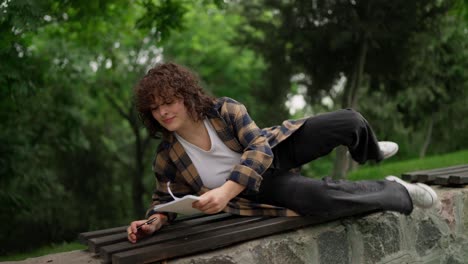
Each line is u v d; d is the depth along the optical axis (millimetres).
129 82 11430
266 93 8250
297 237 2107
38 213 7840
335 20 6164
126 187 13125
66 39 6688
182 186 2135
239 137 1997
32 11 3252
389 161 11000
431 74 7895
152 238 1905
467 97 9352
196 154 2041
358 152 2332
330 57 6602
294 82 7641
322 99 7586
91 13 4738
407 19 6059
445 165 6227
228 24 11352
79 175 11461
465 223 2877
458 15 6617
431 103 9047
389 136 9789
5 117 5789
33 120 7617
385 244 2443
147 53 11477
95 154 11594
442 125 10656
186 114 1938
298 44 6527
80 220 10664
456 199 2816
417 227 2605
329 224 2250
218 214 2320
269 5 6684
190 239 1860
